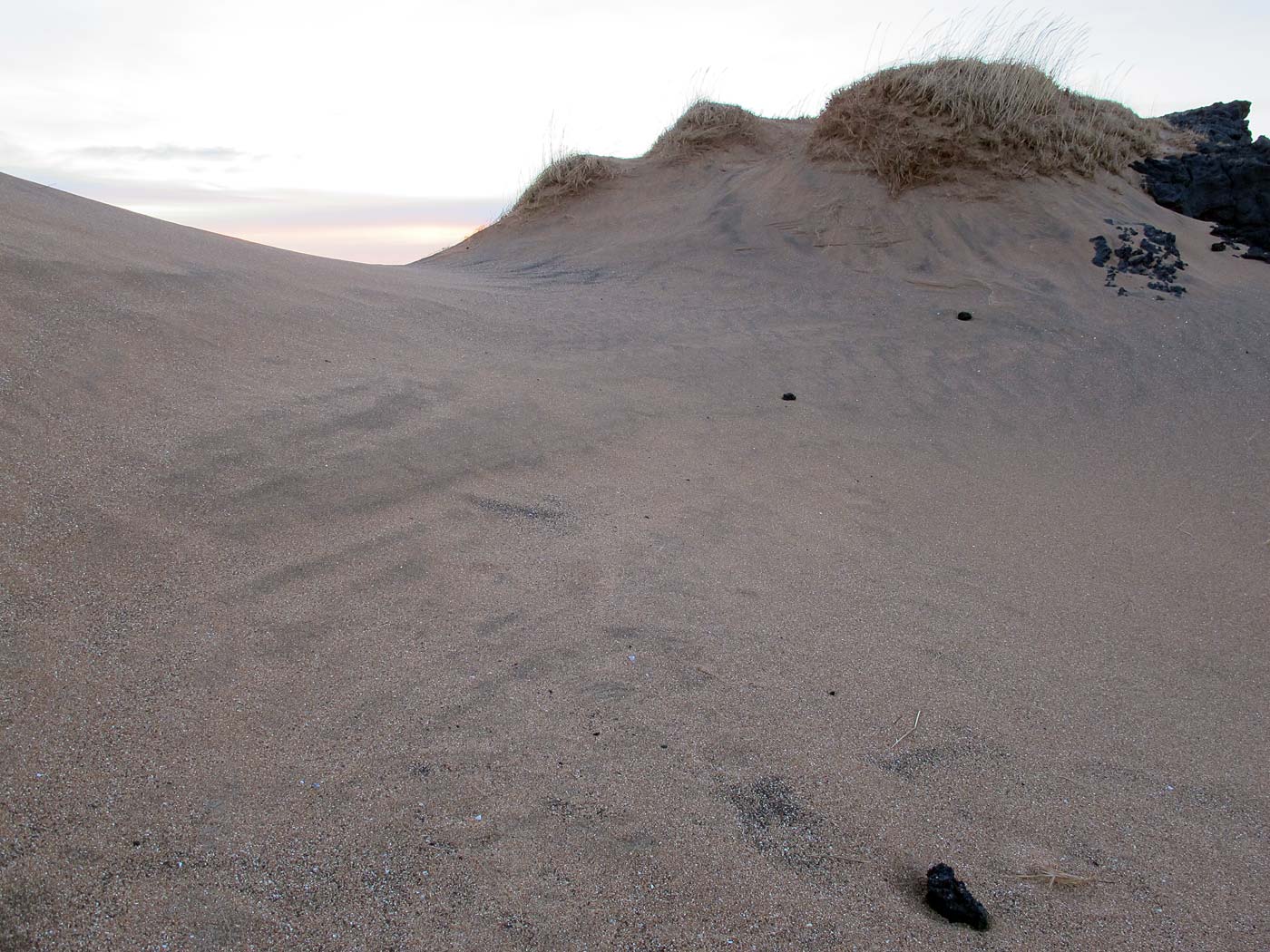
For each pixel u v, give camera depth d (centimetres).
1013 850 209
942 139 891
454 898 179
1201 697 285
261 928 167
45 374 341
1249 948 186
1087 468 492
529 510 359
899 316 728
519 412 452
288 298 525
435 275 885
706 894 187
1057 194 863
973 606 331
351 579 288
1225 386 596
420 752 220
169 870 176
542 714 240
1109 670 296
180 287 468
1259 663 309
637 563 329
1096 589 357
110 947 159
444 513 342
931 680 277
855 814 215
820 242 891
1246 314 700
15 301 379
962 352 651
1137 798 232
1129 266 783
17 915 161
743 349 639
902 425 531
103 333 389
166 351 400
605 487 395
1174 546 405
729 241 938
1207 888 202
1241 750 257
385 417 407
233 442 346
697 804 213
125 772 197
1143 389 595
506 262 1066
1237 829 223
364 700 235
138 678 226
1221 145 1001
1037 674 288
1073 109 951
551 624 283
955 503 432
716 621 296
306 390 413
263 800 197
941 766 236
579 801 210
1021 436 529
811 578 337
